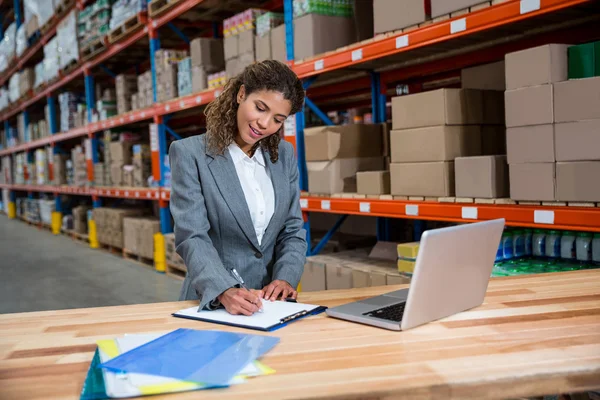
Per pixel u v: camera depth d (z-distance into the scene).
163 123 5.85
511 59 2.38
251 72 1.66
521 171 2.38
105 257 7.04
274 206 1.94
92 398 0.95
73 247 8.07
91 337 1.34
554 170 2.26
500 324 1.31
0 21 13.71
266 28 4.05
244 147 1.90
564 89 2.19
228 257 1.90
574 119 2.16
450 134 2.79
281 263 1.90
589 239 2.52
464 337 1.22
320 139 3.63
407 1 2.92
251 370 1.04
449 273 1.33
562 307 1.44
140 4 5.82
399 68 4.04
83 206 8.84
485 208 2.57
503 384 0.99
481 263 1.44
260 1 5.10
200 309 1.55
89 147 7.95
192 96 5.03
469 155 2.86
